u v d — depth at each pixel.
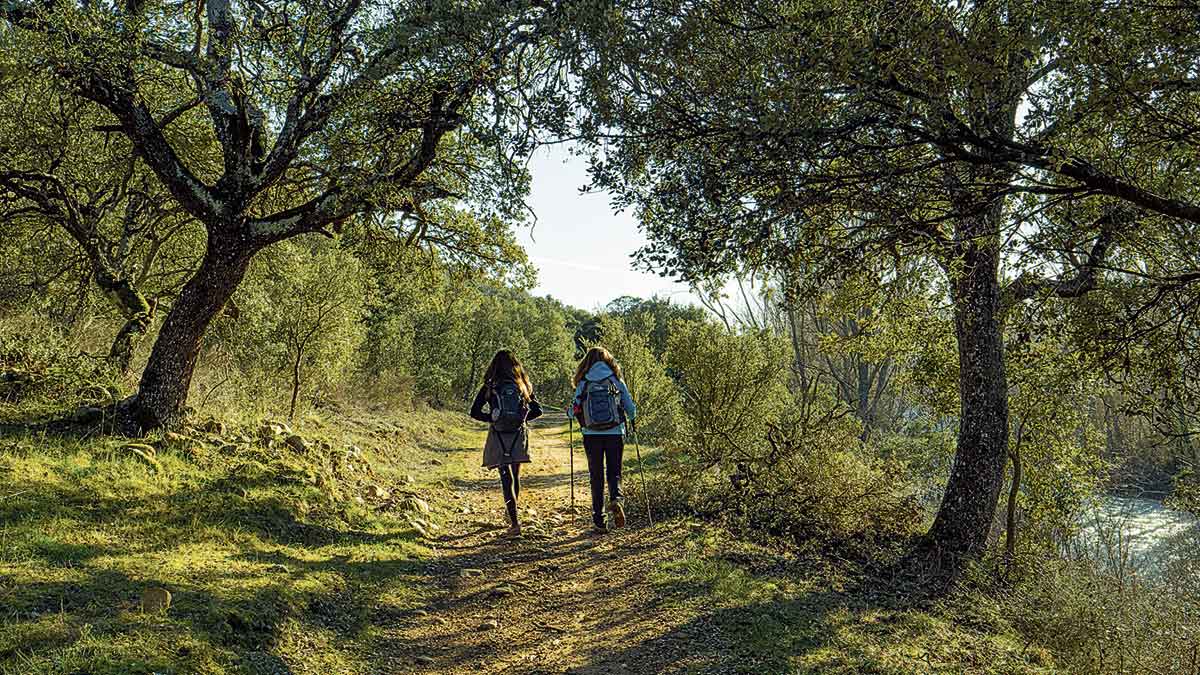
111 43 6.96
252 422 9.56
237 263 8.06
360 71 6.67
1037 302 5.77
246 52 7.80
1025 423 12.89
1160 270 5.59
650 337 32.12
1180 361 5.83
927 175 4.77
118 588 4.22
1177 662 6.14
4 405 7.56
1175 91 4.18
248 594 4.55
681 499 9.66
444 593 5.76
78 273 12.02
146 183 11.58
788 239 4.97
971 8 4.37
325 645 4.31
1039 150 4.37
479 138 5.66
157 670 3.37
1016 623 7.33
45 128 9.36
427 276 11.84
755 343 12.77
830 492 9.98
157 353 7.93
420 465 14.65
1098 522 13.89
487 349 48.12
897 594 7.49
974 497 10.16
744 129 4.46
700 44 4.55
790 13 4.39
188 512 6.12
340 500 7.84
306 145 8.06
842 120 4.53
